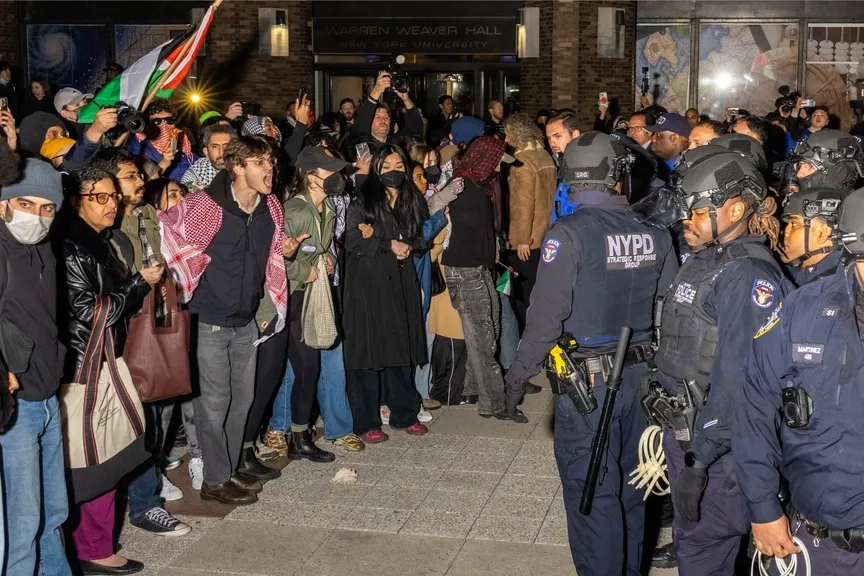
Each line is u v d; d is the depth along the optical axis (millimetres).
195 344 4996
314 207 5484
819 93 15820
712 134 5340
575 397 3699
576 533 3811
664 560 4516
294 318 5605
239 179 4852
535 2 14891
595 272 3688
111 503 4348
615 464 3779
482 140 6449
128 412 4121
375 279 5887
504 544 4641
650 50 15953
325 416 5973
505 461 5766
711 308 3277
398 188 5965
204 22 5680
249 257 4957
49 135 5617
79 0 16172
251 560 4492
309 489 5340
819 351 2660
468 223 6387
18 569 3627
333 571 4375
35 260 3559
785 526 2838
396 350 5922
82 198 4191
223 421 5098
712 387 3182
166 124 5906
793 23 15703
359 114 7125
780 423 2834
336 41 15695
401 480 5469
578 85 14727
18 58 16297
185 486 5402
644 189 5941
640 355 3789
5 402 3365
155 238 4789
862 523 2662
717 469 3359
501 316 7039
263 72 15281
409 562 4461
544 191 7512
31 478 3615
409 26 15586
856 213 2553
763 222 3836
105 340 4051
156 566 4441
